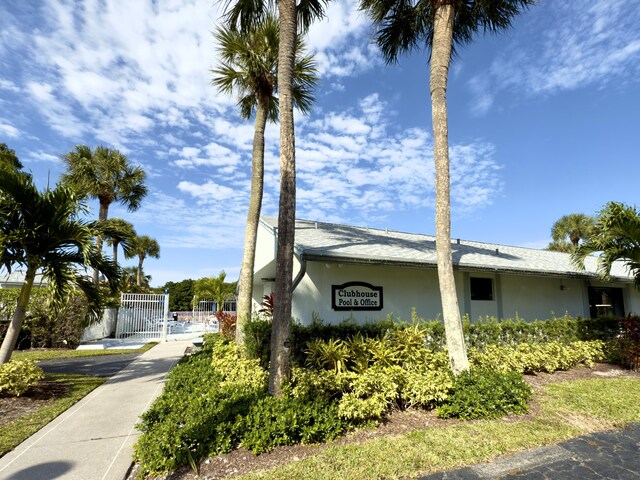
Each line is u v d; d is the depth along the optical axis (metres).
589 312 14.34
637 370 9.26
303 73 10.58
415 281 10.62
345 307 9.33
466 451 4.32
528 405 6.14
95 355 12.97
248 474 3.77
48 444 4.75
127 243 8.91
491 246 16.59
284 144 6.20
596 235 9.66
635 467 4.01
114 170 21.25
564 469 3.95
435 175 7.55
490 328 9.10
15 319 7.44
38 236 7.25
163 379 8.88
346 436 4.85
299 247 7.89
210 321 26.05
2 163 6.78
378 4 9.04
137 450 4.14
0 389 6.64
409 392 5.88
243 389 5.79
